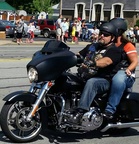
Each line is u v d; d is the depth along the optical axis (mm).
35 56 6047
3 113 5867
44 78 5836
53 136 6535
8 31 36250
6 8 57625
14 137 5980
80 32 34125
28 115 5906
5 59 17375
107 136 6777
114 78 6156
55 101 6055
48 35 41875
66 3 77188
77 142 6340
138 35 37594
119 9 71812
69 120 6008
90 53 6359
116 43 6398
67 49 6141
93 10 73500
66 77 6000
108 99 6230
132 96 6438
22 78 12164
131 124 6473
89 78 6191
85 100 6008
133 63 6223
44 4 72688
